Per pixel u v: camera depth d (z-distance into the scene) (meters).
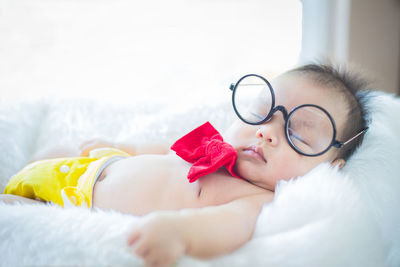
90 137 0.62
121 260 0.29
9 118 0.60
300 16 0.83
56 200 0.43
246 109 0.46
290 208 0.35
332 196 0.35
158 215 0.30
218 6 0.85
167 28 0.87
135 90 0.89
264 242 0.32
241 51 0.86
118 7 0.85
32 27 0.84
